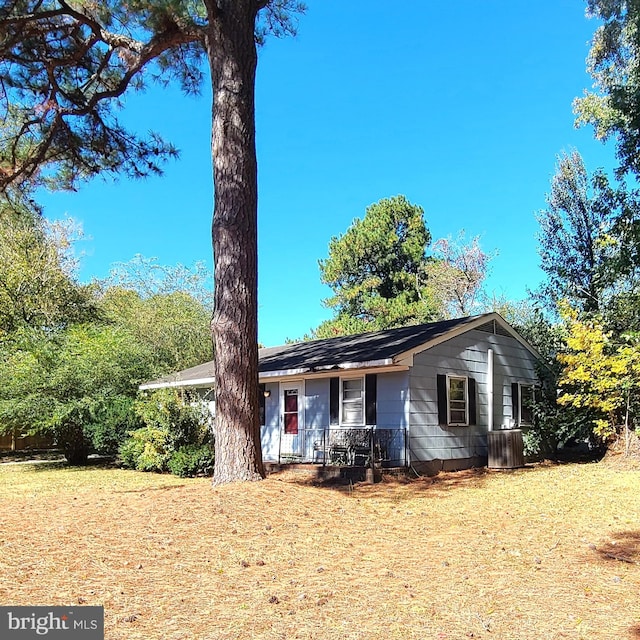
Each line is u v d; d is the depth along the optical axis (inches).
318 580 196.5
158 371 767.7
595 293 631.8
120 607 166.6
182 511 272.8
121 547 226.5
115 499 330.0
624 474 458.9
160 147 471.2
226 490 303.4
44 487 480.1
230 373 323.9
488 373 606.9
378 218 1398.9
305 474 525.3
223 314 326.6
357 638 147.2
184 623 155.8
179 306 1114.7
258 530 254.2
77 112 430.3
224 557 219.5
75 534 243.6
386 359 494.9
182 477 554.3
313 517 284.7
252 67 351.3
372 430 490.9
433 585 193.6
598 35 705.6
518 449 562.3
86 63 441.4
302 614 163.8
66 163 465.1
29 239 919.0
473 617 162.9
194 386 703.7
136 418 661.9
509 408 639.1
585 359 506.0
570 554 237.0
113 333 742.5
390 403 530.6
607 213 675.4
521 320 1046.4
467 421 578.9
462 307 1240.8
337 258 1421.0
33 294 927.7
